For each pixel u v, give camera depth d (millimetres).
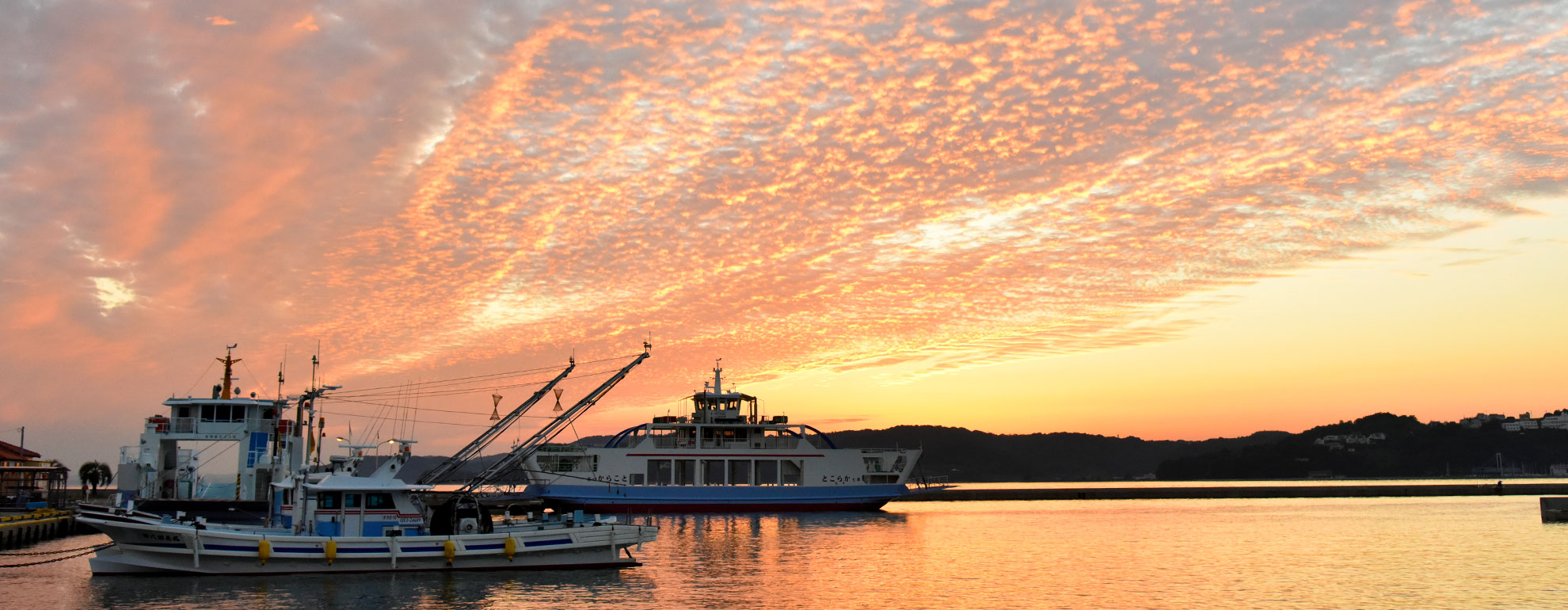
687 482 119688
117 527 50844
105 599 46281
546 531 55906
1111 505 162375
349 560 52375
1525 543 78625
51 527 79125
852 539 82250
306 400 66250
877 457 119312
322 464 57812
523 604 46562
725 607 47031
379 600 46625
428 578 52312
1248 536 90188
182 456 78000
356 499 54125
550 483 110625
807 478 116438
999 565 64625
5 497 93312
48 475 96562
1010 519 117938
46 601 45719
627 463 113312
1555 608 47031
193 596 47156
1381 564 65250
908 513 136625
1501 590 52625
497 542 54562
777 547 74312
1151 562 67250
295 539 51594
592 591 50531
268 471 75312
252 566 51469
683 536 84562
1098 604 48844
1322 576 59156
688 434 116375
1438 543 80438
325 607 45094
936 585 54750
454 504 56188
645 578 55625
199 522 50781
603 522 58094
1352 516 121000
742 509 113375
